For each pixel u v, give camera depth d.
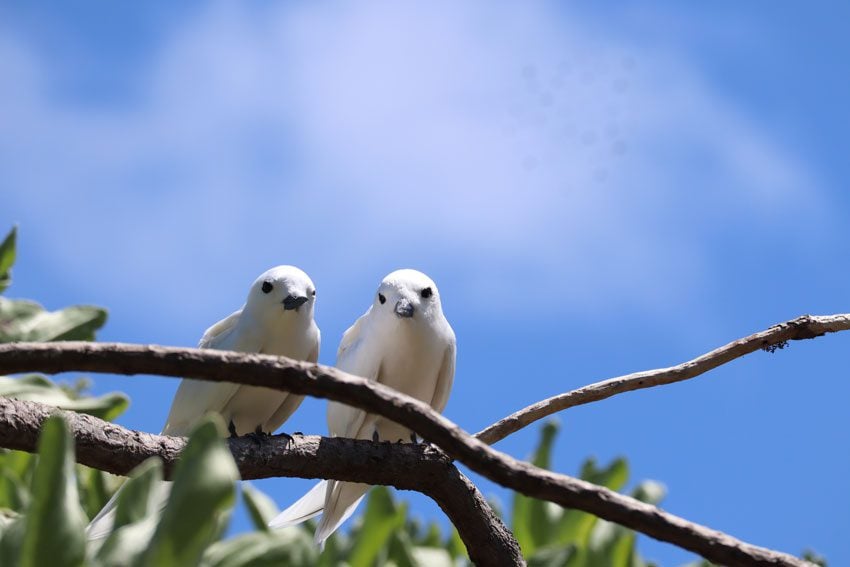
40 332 8.00
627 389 6.54
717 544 4.38
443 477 6.93
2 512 6.52
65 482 3.57
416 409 4.53
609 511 4.43
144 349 4.59
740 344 6.47
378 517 7.09
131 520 3.80
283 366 4.59
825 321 6.44
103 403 7.42
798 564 4.35
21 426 5.90
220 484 3.38
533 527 7.65
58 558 3.53
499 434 6.54
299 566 4.82
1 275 8.65
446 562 7.35
